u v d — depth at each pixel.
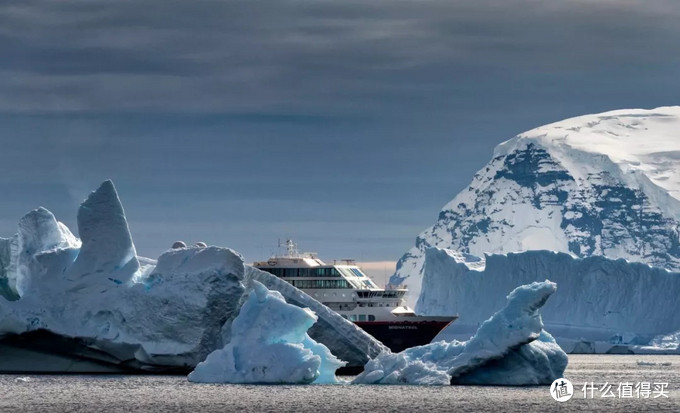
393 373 110.19
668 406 109.19
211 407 98.62
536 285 107.12
